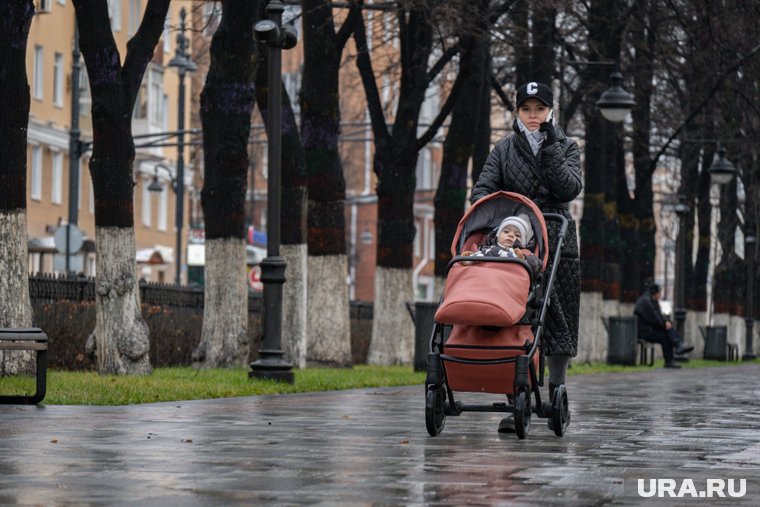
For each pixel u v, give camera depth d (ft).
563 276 82.58
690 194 379.96
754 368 286.66
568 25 272.10
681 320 333.21
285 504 52.34
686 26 267.18
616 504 53.16
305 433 82.79
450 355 78.28
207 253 172.35
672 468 65.51
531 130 84.17
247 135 172.24
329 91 198.80
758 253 436.35
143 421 90.68
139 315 155.22
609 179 295.69
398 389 141.08
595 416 103.91
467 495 55.21
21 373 141.79
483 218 82.02
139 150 497.87
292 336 188.44
